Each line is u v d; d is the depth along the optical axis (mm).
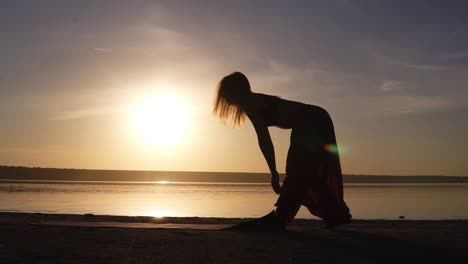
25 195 34281
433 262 3869
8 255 3988
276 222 5820
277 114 5910
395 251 4297
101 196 35250
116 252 4164
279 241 4816
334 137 5969
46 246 4410
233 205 25359
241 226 5824
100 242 4656
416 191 63375
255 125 5914
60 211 18359
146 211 19312
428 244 4672
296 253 4180
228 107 5996
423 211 21812
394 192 57688
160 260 3861
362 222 8406
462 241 4867
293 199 5836
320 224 8109
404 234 5441
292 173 5867
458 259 3982
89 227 5871
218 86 5977
